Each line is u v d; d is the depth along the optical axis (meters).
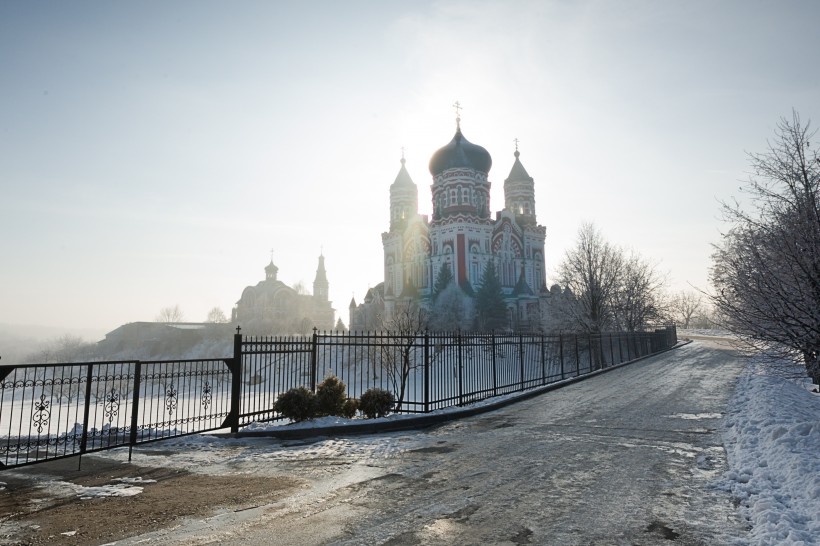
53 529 5.14
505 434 10.32
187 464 7.97
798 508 5.56
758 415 11.00
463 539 4.92
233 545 4.75
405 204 93.44
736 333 10.41
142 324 109.06
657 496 6.27
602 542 4.87
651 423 11.36
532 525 5.30
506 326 69.56
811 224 8.78
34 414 7.39
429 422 11.91
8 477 7.19
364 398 12.10
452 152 82.31
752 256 9.46
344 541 4.86
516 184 90.62
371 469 7.61
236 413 10.73
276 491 6.48
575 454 8.48
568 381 19.81
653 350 38.06
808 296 8.64
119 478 7.15
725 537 4.99
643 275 45.75
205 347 96.25
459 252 77.25
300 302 119.88
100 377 8.31
